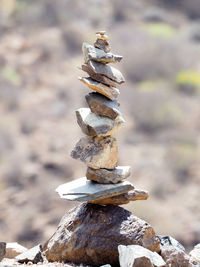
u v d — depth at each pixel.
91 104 5.32
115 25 49.31
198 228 21.91
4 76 39.62
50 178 26.41
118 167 5.54
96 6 51.53
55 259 5.61
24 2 50.09
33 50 44.16
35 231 22.34
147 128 32.06
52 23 48.03
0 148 28.81
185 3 55.41
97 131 5.29
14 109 35.12
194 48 43.78
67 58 43.28
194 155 27.98
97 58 5.24
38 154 28.72
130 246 5.12
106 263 5.37
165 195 24.73
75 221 5.59
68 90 37.28
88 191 5.34
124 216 5.46
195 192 24.98
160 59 40.12
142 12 52.91
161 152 28.89
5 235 22.09
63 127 32.59
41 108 35.31
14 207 23.92
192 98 36.25
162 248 5.44
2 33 46.50
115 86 5.42
